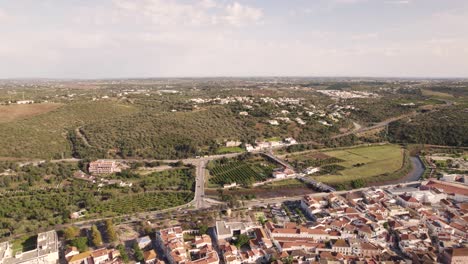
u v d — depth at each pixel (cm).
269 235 17162
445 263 14950
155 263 14738
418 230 17475
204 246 16088
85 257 14775
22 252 15450
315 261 14638
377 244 16275
